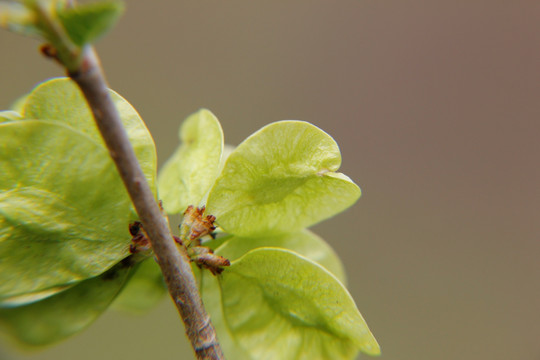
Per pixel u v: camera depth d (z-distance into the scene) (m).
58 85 0.14
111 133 0.13
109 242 0.14
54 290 0.14
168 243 0.14
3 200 0.14
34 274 0.14
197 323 0.14
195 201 0.15
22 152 0.14
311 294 0.15
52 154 0.14
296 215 0.15
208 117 0.15
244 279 0.15
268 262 0.15
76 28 0.13
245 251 0.15
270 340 0.15
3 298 0.14
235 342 0.15
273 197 0.15
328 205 0.15
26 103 0.14
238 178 0.15
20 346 0.14
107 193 0.14
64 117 0.14
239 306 0.15
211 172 0.15
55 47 0.13
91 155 0.14
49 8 0.13
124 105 0.14
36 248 0.14
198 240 0.15
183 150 0.16
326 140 0.15
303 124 0.14
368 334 0.14
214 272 0.15
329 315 0.15
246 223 0.15
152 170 0.14
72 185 0.14
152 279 0.15
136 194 0.13
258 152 0.15
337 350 0.15
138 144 0.14
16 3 0.13
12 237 0.14
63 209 0.14
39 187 0.14
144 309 0.15
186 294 0.14
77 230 0.14
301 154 0.15
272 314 0.15
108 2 0.13
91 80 0.13
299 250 0.16
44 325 0.14
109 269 0.14
